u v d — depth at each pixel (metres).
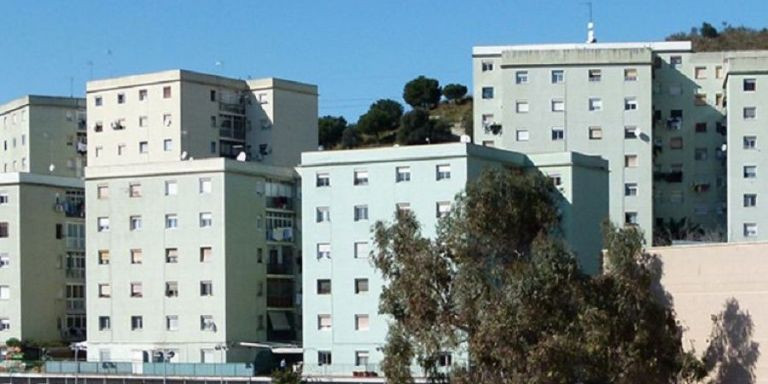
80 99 141.50
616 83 114.56
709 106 119.38
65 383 91.94
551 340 49.03
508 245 53.53
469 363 52.19
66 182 111.88
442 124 177.50
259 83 130.00
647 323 50.59
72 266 111.69
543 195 55.16
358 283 87.31
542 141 114.75
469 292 51.91
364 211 87.94
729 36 175.12
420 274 52.94
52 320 109.62
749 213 111.94
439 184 85.75
